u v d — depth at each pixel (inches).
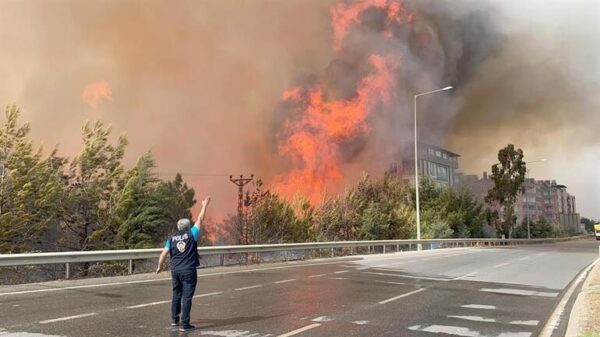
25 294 406.9
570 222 6707.7
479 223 2250.2
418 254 1148.5
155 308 341.7
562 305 400.5
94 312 324.5
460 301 412.2
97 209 986.1
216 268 688.4
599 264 813.9
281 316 326.0
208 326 288.5
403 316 336.5
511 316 347.3
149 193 1039.6
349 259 928.9
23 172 892.0
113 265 637.3
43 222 887.1
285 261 855.1
